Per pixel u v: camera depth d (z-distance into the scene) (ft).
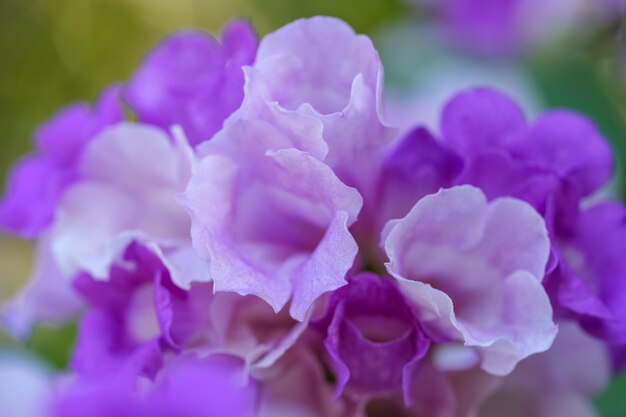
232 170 1.41
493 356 1.42
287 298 1.40
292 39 1.42
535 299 1.40
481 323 1.42
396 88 2.43
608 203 1.47
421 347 1.40
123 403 1.37
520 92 2.23
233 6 4.40
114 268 1.45
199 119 1.47
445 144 1.46
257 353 1.43
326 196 1.39
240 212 1.42
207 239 1.38
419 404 1.47
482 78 2.31
